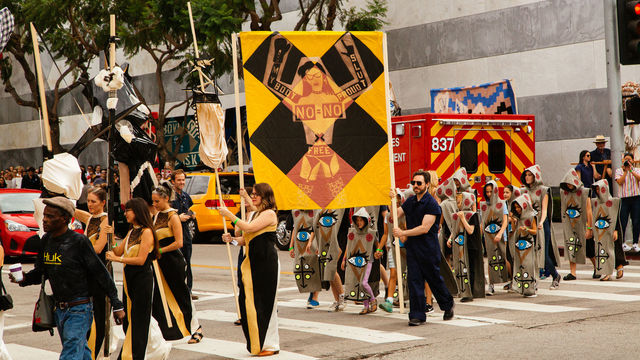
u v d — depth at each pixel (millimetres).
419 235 8781
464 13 25219
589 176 16281
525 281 10828
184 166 33000
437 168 14516
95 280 5781
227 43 22734
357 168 9789
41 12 25234
